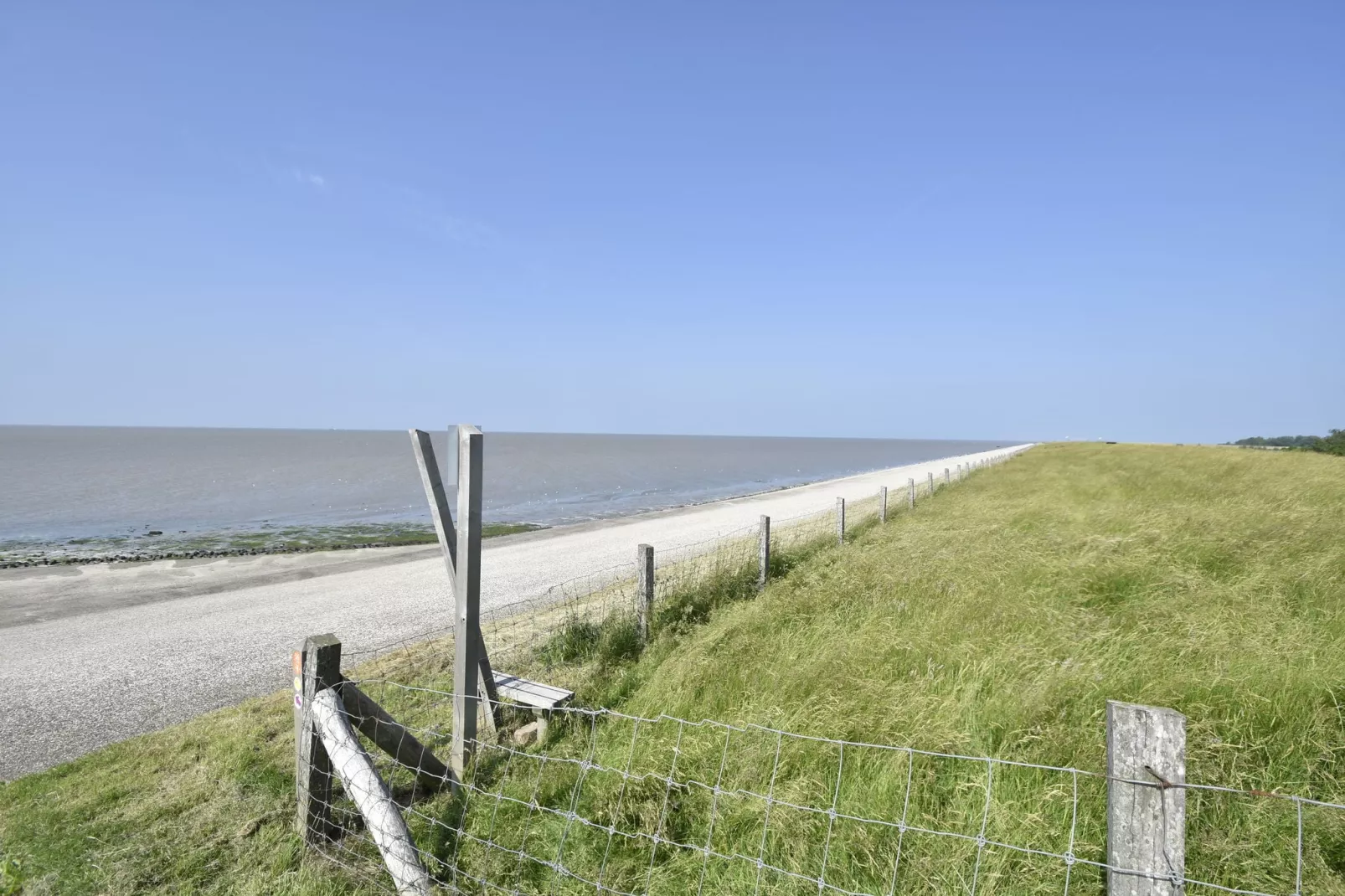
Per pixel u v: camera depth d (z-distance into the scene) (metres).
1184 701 3.92
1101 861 2.95
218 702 6.55
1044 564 7.39
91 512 30.88
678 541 17.41
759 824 3.36
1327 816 3.01
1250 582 6.20
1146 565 7.11
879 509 17.44
